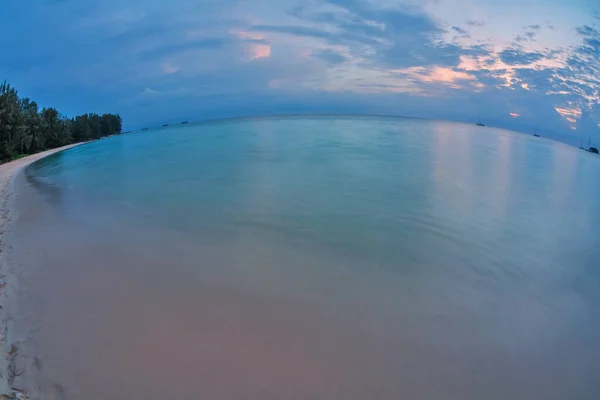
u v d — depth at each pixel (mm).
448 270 4910
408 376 3127
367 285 4496
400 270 4867
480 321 3889
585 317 4051
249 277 4668
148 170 11961
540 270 5035
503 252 5512
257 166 11258
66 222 7180
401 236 5945
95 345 3463
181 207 7586
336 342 3516
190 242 5789
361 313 3955
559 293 4500
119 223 6871
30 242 6211
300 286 4465
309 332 3646
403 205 7402
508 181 9773
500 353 3441
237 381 3041
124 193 9117
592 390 3074
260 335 3594
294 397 2898
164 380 3045
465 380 3109
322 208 7234
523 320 3943
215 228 6344
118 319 3863
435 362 3293
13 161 21109
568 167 12266
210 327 3717
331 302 4141
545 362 3355
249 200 7844
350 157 12359
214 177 10078
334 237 5895
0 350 3400
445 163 11711
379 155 12672
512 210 7422
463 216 6930
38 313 4008
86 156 18875
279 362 3254
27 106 28047
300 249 5465
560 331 3797
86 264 5188
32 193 10375
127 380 3043
